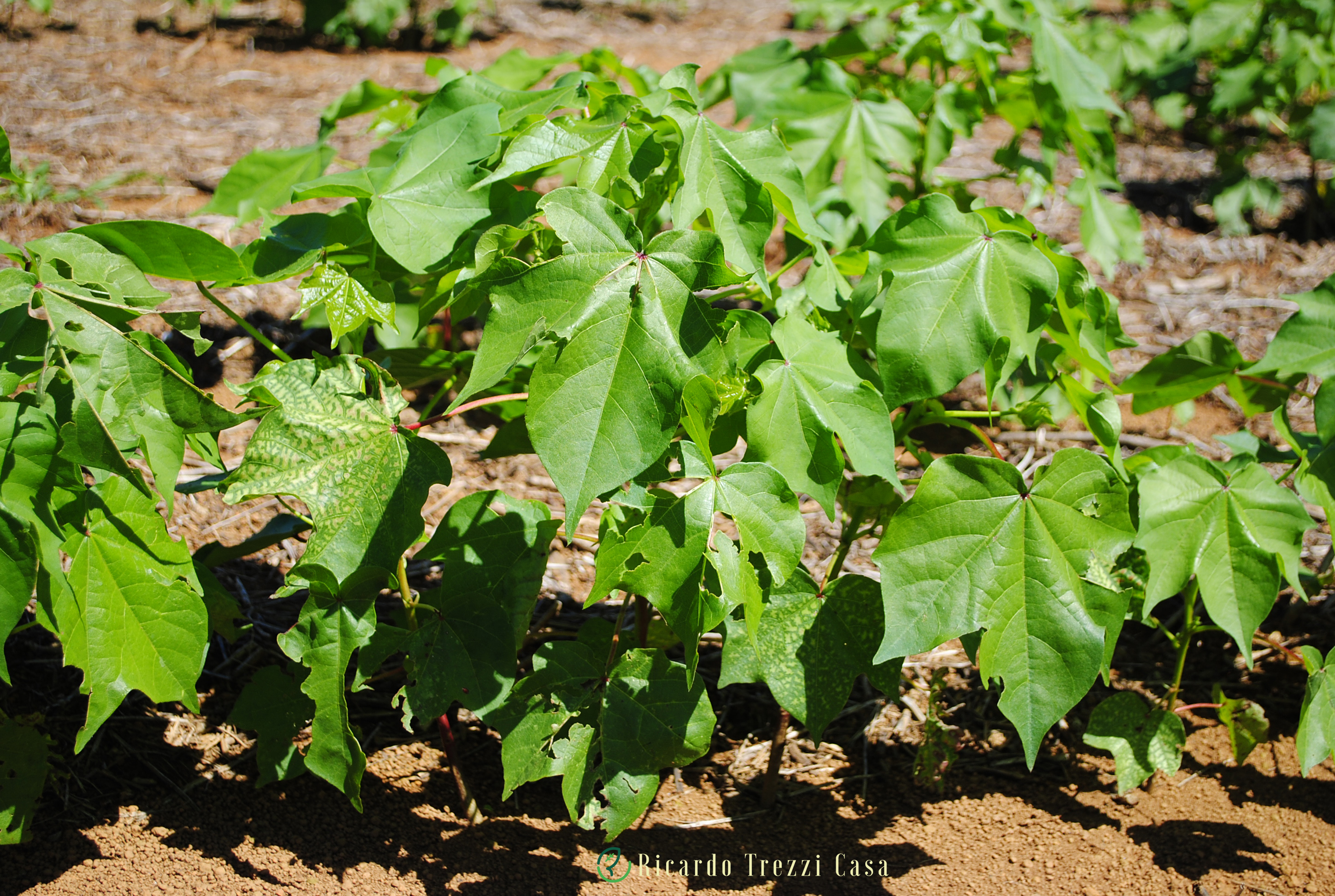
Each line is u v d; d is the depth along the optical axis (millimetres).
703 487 1416
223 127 2848
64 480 1401
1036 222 2717
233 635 1522
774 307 1470
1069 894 1527
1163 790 1599
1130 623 1727
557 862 1534
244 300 2133
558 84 1521
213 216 2297
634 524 1429
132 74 3211
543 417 1386
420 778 1575
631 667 1477
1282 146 3352
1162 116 3039
